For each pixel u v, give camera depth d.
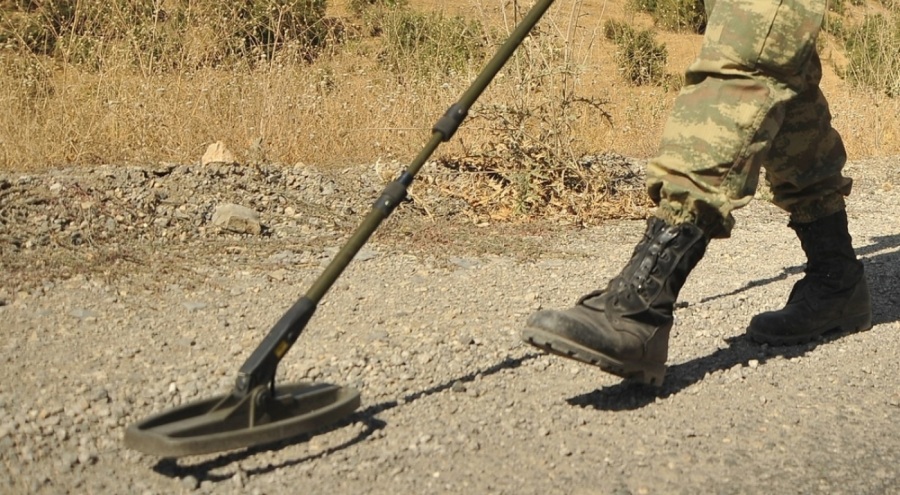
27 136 6.26
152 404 3.03
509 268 4.84
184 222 5.15
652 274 3.08
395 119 7.84
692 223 3.09
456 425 2.99
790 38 3.01
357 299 4.19
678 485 2.70
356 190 6.11
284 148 7.06
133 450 2.73
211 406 2.71
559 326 2.96
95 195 5.23
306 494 2.56
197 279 4.34
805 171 3.69
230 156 6.41
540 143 6.43
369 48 9.88
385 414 3.04
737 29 3.02
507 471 2.73
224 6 8.48
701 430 3.04
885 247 5.50
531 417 3.08
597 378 3.42
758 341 3.79
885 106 10.08
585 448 2.89
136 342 3.56
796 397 3.33
